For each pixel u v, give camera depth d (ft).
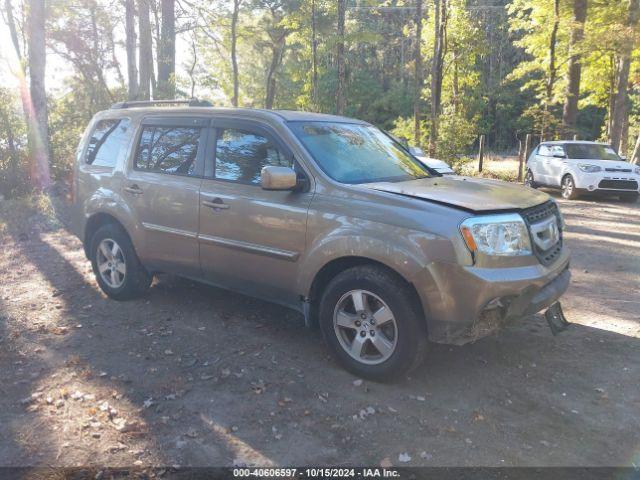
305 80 114.21
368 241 12.98
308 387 13.33
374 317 13.30
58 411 12.16
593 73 85.30
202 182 16.37
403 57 198.70
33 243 28.48
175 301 19.26
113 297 19.35
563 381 13.83
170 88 74.95
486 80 180.14
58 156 50.47
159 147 17.85
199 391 13.10
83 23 85.81
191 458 10.59
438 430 11.60
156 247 17.58
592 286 22.02
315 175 14.39
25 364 14.43
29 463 10.39
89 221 19.66
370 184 14.23
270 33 101.09
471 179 16.90
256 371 14.14
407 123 107.55
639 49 68.39
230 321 17.51
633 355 15.34
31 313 18.15
